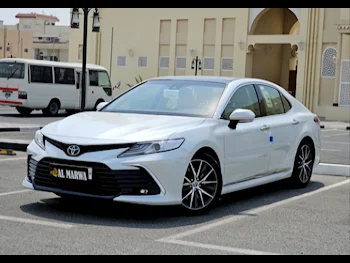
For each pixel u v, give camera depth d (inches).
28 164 276.5
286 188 361.7
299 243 233.1
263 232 248.2
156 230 242.1
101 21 1674.5
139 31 1624.0
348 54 1275.8
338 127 1067.9
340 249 226.8
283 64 1573.6
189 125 275.1
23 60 1000.2
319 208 304.0
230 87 311.9
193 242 226.2
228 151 289.4
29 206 277.7
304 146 361.4
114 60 1662.2
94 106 1154.7
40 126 726.5
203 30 1523.1
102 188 252.2
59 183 261.0
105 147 253.3
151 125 270.4
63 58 3336.6
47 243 215.0
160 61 1598.2
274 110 340.2
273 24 1533.0
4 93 1006.4
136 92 322.7
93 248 211.2
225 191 289.9
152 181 252.8
